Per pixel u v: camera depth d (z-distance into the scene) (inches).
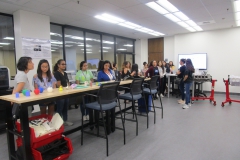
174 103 195.5
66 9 154.9
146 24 219.3
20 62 86.6
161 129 117.5
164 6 154.9
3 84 117.2
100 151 89.0
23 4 139.6
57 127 77.7
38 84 97.7
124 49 323.9
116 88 94.3
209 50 263.9
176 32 274.8
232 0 141.6
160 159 80.6
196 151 87.3
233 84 175.8
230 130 113.2
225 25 230.4
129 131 115.2
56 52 209.3
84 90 87.3
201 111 160.7
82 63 140.5
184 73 178.1
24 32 155.8
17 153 75.7
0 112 112.4
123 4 146.3
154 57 335.6
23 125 65.7
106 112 108.7
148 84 137.7
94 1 137.7
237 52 243.3
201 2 145.6
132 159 81.0
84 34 239.3
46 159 69.6
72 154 86.0
